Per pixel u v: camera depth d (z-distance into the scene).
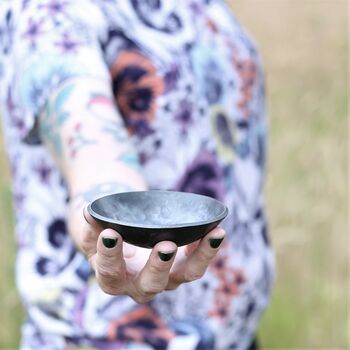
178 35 1.30
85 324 1.29
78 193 1.04
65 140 1.09
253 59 1.44
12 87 1.20
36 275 1.31
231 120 1.37
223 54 1.37
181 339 1.30
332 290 2.70
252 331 1.46
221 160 1.33
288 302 2.69
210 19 1.38
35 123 1.14
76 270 1.30
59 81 1.12
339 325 2.67
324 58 3.35
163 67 1.26
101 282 0.92
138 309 1.30
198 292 1.33
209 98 1.33
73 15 1.17
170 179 1.28
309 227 2.75
